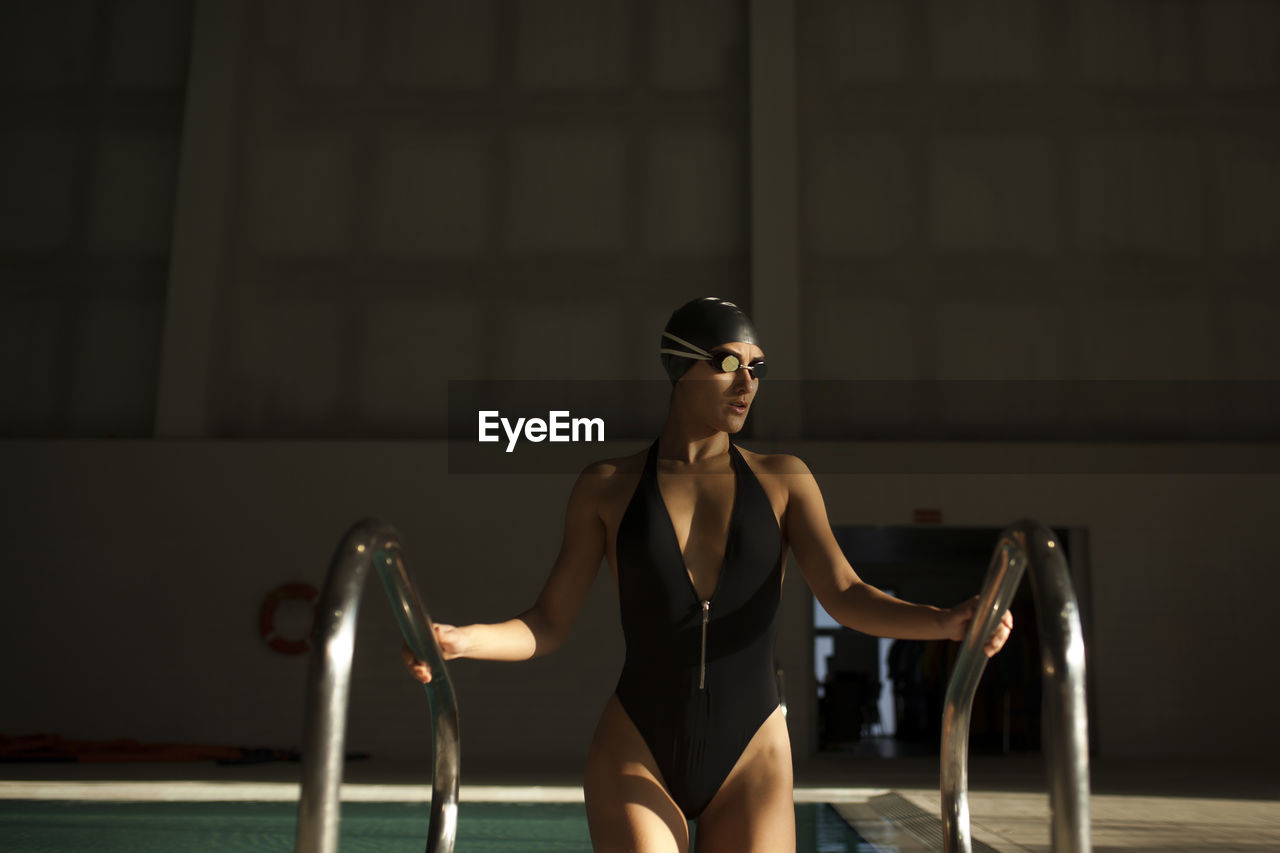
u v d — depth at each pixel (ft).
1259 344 31.81
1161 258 32.27
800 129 32.96
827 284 32.09
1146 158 32.78
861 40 33.42
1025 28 33.45
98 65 33.86
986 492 29.48
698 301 4.67
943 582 47.16
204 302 30.96
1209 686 28.84
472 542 29.48
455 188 32.89
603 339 31.96
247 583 29.01
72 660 28.53
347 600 2.66
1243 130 32.91
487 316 32.14
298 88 33.42
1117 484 29.68
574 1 33.78
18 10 34.19
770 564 4.54
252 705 28.32
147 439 29.76
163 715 28.30
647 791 4.36
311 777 2.50
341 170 32.96
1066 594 2.90
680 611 4.46
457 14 33.81
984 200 32.58
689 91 33.24
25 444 29.55
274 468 29.68
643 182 32.81
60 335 32.17
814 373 31.55
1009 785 21.08
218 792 18.20
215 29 32.71
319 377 31.78
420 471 29.76
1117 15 33.47
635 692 4.51
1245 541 29.53
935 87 33.17
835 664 47.19
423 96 33.40
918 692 40.55
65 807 16.98
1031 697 35.37
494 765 25.86
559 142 33.09
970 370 31.60
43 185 33.09
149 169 33.17
